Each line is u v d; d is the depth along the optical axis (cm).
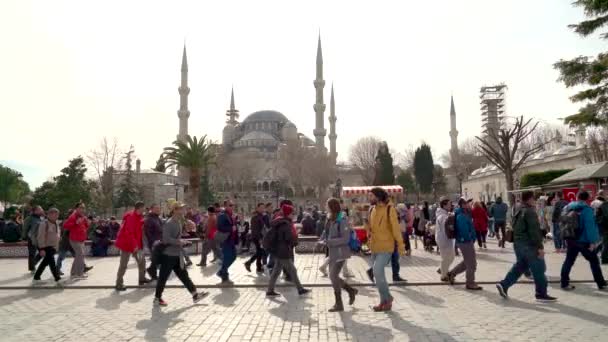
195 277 1366
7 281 1339
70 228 1401
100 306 960
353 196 2672
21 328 774
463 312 827
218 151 7862
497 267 1425
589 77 2122
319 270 1464
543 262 913
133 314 873
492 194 6456
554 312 809
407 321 765
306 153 9850
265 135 13950
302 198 9756
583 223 1018
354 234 1123
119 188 6500
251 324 771
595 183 2409
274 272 1048
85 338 700
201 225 2373
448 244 1159
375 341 651
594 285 1082
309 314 842
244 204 9988
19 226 2344
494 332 682
